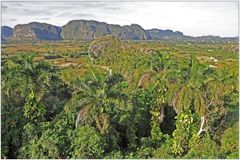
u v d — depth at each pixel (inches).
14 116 1018.1
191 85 1024.9
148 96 1184.8
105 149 944.9
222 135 992.2
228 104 1076.5
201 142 978.1
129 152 1011.3
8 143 971.3
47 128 959.6
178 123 1018.1
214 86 1039.0
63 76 1309.1
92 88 1013.2
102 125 941.2
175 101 1019.9
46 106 1139.9
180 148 996.6
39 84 1135.6
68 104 990.4
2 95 1056.2
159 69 1353.3
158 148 1037.8
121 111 1032.2
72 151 908.0
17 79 1099.3
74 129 965.8
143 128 1147.9
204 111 1000.9
